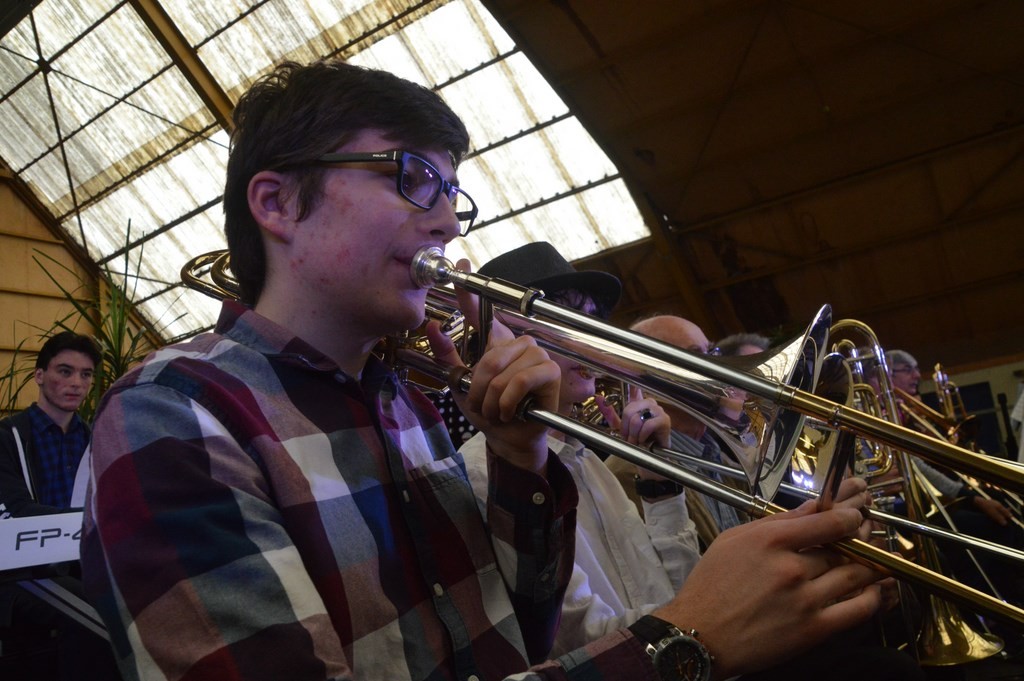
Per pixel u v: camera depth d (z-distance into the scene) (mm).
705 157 9352
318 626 699
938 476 3906
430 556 888
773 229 9789
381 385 987
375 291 926
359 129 952
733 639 729
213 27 9594
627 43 8430
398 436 978
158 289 11734
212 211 11008
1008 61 8031
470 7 8766
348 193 928
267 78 1027
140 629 655
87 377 3180
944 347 10023
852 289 9906
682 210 9906
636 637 731
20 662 1741
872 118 8734
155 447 728
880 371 2871
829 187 9305
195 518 695
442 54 9234
